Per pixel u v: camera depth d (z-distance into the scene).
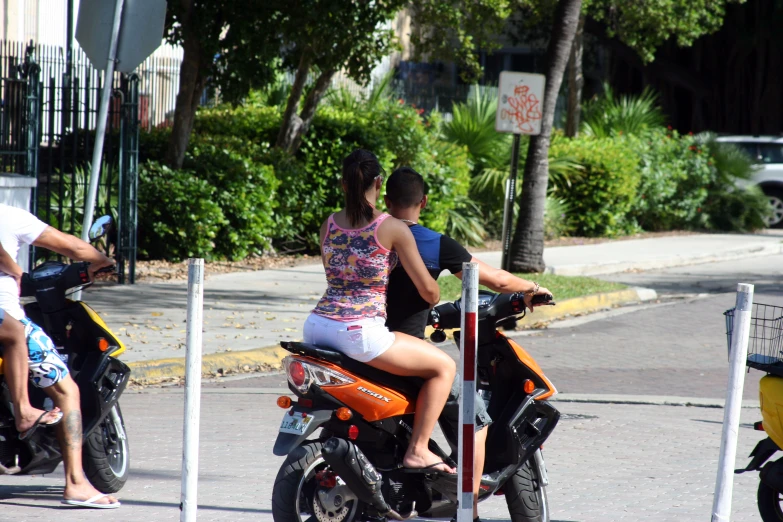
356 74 41.66
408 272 11.86
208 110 51.06
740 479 17.09
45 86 37.84
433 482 12.12
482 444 12.35
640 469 17.25
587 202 56.75
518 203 53.38
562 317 34.00
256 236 41.94
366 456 12.00
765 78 86.50
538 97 34.28
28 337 13.48
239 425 19.73
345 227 11.88
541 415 13.21
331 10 36.88
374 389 11.66
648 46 68.12
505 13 50.47
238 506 14.54
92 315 14.55
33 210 32.12
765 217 64.38
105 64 21.09
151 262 39.31
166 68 54.12
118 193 36.25
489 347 12.93
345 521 12.15
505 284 12.48
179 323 28.47
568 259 46.22
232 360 24.92
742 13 85.88
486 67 89.81
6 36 49.31
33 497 14.85
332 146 45.22
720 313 35.16
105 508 14.16
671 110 88.69
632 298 37.91
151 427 19.34
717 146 64.50
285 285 36.31
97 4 20.97
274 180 42.03
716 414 21.98
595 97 72.19
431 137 51.72
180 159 40.56
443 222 49.03
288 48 46.03
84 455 14.50
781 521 13.88
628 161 56.88
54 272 14.23
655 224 62.91
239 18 37.34
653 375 25.77
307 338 11.97
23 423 13.24
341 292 11.81
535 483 13.33
